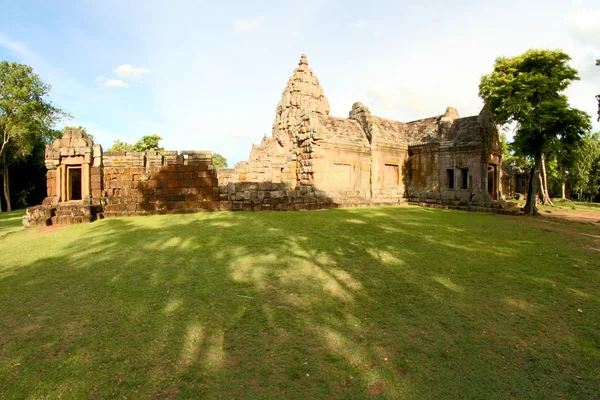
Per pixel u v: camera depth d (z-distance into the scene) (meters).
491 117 20.92
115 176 16.06
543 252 8.99
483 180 20.38
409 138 25.56
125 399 3.22
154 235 10.61
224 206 17.33
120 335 4.44
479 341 4.38
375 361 3.90
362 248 9.03
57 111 30.69
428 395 3.33
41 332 4.54
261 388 3.40
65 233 11.43
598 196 48.72
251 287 6.13
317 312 5.15
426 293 5.94
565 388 3.50
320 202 19.28
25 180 36.88
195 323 4.76
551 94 19.78
